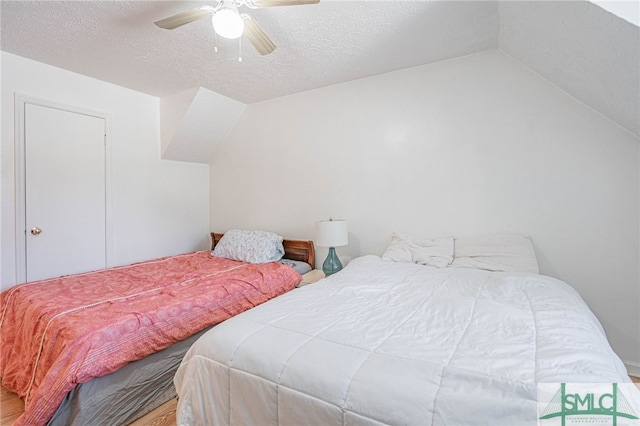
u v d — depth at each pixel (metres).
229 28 1.58
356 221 2.99
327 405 0.90
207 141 3.74
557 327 1.18
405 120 2.73
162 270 2.79
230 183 3.88
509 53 2.29
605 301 2.08
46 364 1.58
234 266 2.92
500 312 1.32
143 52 2.40
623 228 2.02
